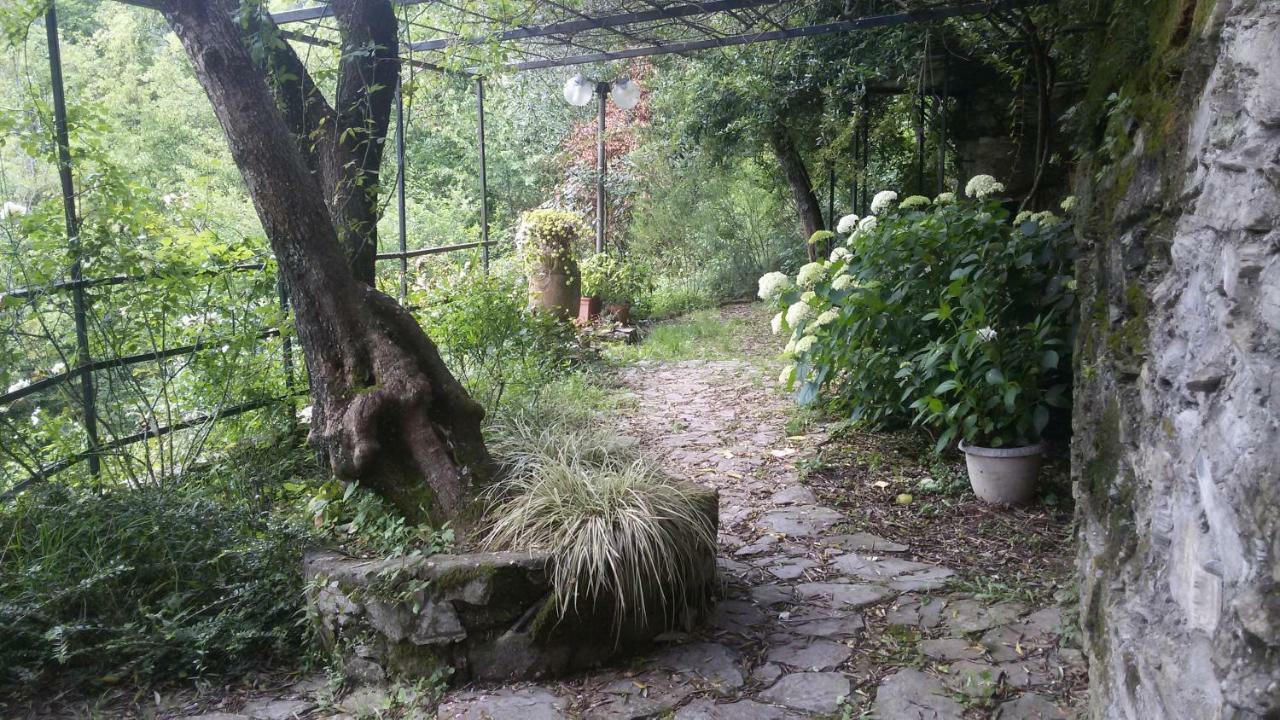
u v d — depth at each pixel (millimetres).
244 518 3506
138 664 2918
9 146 4426
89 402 3688
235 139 3055
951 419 4242
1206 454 1368
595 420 5426
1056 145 6379
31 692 2791
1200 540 1386
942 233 4672
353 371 3236
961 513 4152
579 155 13781
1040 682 2695
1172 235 1748
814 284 5383
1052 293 4219
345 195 3697
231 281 4191
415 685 2773
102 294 3643
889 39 7164
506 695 2738
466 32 5203
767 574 3557
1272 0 1265
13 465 3590
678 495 3178
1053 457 4598
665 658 2930
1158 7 2076
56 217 3516
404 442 3201
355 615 2854
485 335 5785
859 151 8320
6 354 3371
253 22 3559
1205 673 1327
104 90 11477
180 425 4016
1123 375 2020
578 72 9906
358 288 3258
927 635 3021
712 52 8602
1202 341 1440
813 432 5348
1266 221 1212
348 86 3734
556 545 2865
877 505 4289
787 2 5422
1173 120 1756
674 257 11938
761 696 2689
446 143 14750
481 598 2773
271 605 3166
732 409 6012
